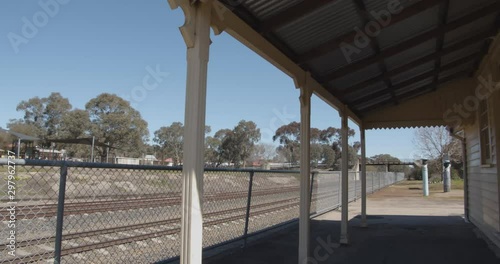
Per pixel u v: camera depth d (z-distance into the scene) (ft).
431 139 132.16
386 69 21.67
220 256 20.22
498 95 23.13
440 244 24.54
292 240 24.94
